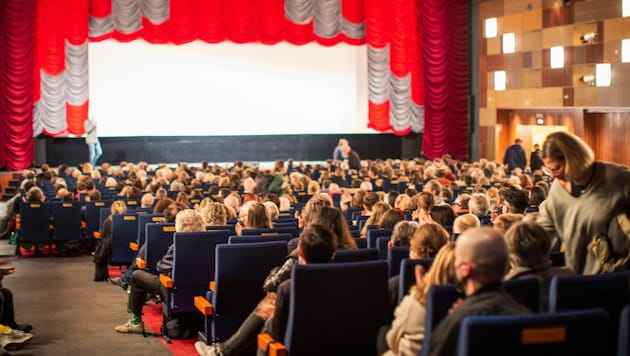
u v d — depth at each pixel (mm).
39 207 13602
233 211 9852
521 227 4434
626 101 21328
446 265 4094
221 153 26547
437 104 27109
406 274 4910
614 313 4113
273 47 26531
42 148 25094
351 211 11211
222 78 26219
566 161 4848
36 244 13742
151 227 8531
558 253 5500
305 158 27203
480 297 3359
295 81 26750
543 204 5359
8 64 24109
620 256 4859
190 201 12852
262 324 5801
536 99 24328
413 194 11336
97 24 24969
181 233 7383
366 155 27703
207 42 25797
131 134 25609
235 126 26406
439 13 26859
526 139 25688
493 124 26094
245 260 6559
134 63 25547
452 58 27094
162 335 8133
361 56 27141
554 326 3078
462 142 27469
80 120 24953
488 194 10602
